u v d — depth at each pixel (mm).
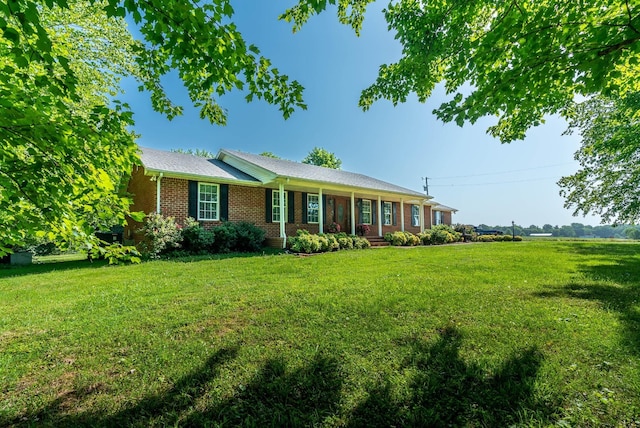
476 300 4141
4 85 1850
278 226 13836
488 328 3131
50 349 2924
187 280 6027
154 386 2281
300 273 6695
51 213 2002
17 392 2242
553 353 2586
